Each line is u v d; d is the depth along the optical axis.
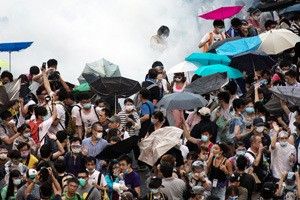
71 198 41.06
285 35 49.03
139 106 46.94
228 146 42.97
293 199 42.56
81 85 47.41
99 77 47.34
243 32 51.97
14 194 41.78
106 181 42.25
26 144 43.00
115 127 44.44
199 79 47.06
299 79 47.91
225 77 47.03
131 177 42.38
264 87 47.53
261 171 43.12
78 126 45.81
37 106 45.50
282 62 48.31
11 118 45.16
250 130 44.59
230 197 41.97
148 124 45.78
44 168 41.31
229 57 48.78
